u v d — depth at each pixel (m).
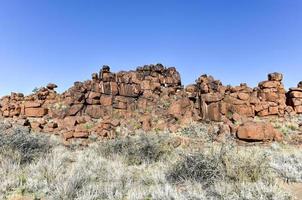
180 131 25.00
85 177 10.38
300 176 10.31
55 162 12.36
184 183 9.73
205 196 8.24
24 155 13.64
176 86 37.94
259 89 31.75
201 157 10.27
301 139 21.62
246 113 28.58
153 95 34.19
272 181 9.12
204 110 28.17
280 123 26.69
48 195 8.88
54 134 24.28
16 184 9.73
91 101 32.03
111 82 33.34
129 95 33.59
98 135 23.84
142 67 38.59
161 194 8.48
